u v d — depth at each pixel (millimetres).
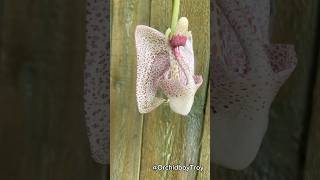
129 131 475
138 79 455
